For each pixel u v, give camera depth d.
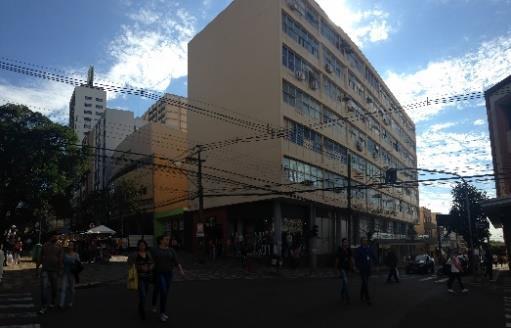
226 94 37.59
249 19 36.50
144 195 48.88
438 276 29.23
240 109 36.09
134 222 51.75
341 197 40.88
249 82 35.69
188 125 41.44
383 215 50.09
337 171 40.50
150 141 48.22
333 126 40.59
